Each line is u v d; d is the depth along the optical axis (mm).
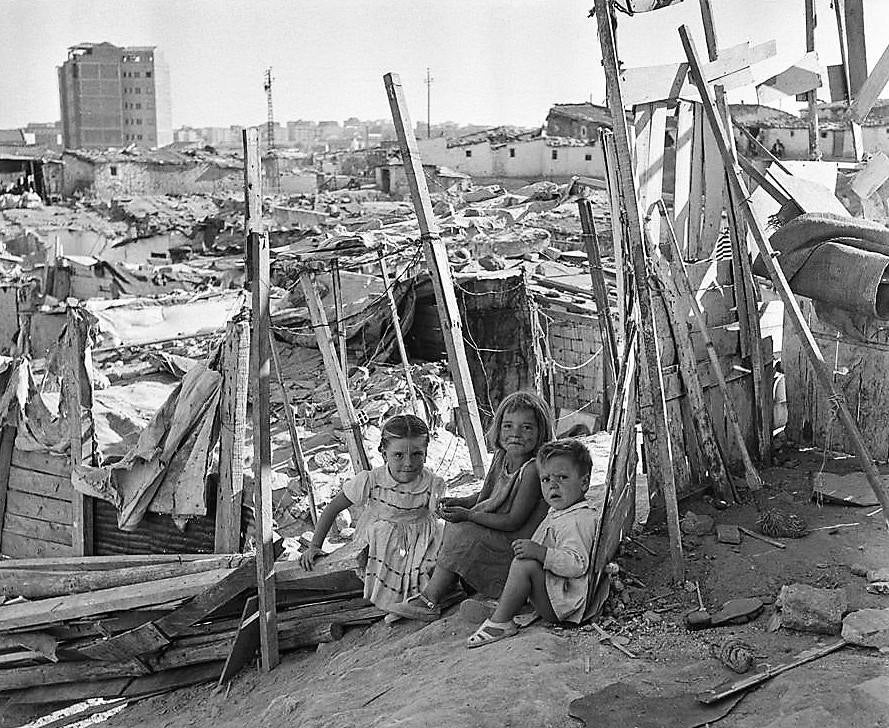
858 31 8055
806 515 5965
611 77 5352
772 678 4055
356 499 5844
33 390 7902
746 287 6871
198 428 7105
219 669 6410
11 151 68375
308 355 18250
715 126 5773
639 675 4246
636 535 5836
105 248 40406
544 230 26078
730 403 6500
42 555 8055
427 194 8383
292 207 42281
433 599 5508
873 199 7898
